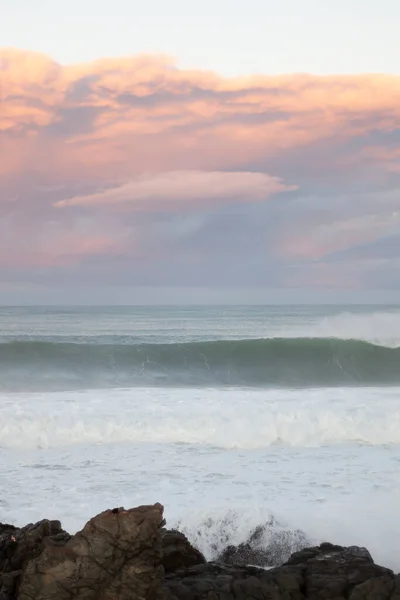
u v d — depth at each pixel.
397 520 13.39
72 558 9.24
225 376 34.69
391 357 37.19
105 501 14.64
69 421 20.88
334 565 10.56
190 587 9.98
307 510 13.91
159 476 16.59
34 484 15.88
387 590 9.86
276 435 20.47
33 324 72.19
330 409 22.75
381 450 19.38
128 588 9.21
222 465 17.64
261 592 9.98
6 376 32.38
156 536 9.46
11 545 10.78
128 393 26.70
